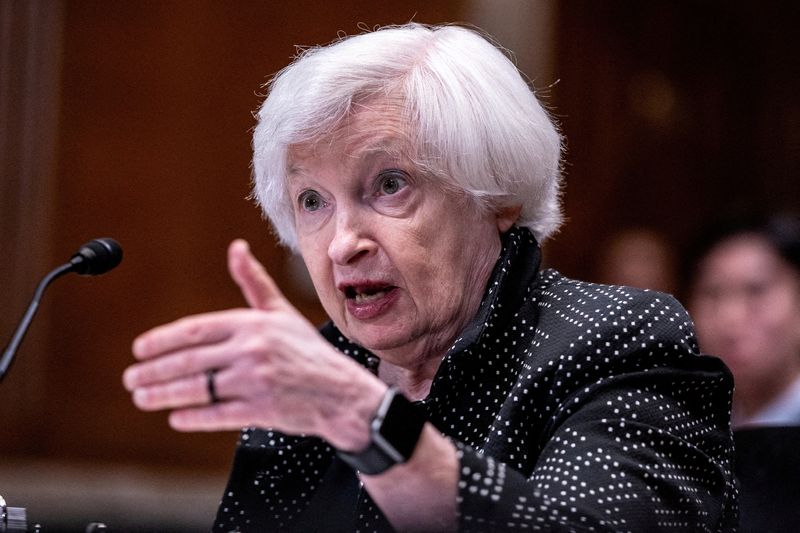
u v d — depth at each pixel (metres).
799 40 23.48
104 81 18.38
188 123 18.67
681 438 6.01
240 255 4.90
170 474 18.30
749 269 12.84
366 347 6.77
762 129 23.16
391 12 19.28
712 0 22.70
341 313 6.82
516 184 6.79
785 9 23.38
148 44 18.59
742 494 8.25
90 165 18.28
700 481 5.99
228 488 6.98
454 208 6.68
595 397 6.05
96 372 18.17
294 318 4.96
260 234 18.75
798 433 8.27
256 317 4.86
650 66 22.05
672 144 22.31
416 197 6.61
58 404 17.95
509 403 6.24
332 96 6.54
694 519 5.76
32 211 17.91
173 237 18.59
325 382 4.95
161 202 18.58
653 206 22.09
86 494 17.52
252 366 4.77
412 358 6.85
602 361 6.19
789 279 12.84
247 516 6.91
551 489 5.58
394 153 6.55
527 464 6.16
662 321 6.34
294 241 7.40
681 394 6.18
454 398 6.54
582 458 5.71
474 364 6.56
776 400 12.79
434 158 6.56
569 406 6.07
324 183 6.66
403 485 5.15
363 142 6.54
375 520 6.30
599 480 5.59
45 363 17.91
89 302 18.22
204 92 18.75
